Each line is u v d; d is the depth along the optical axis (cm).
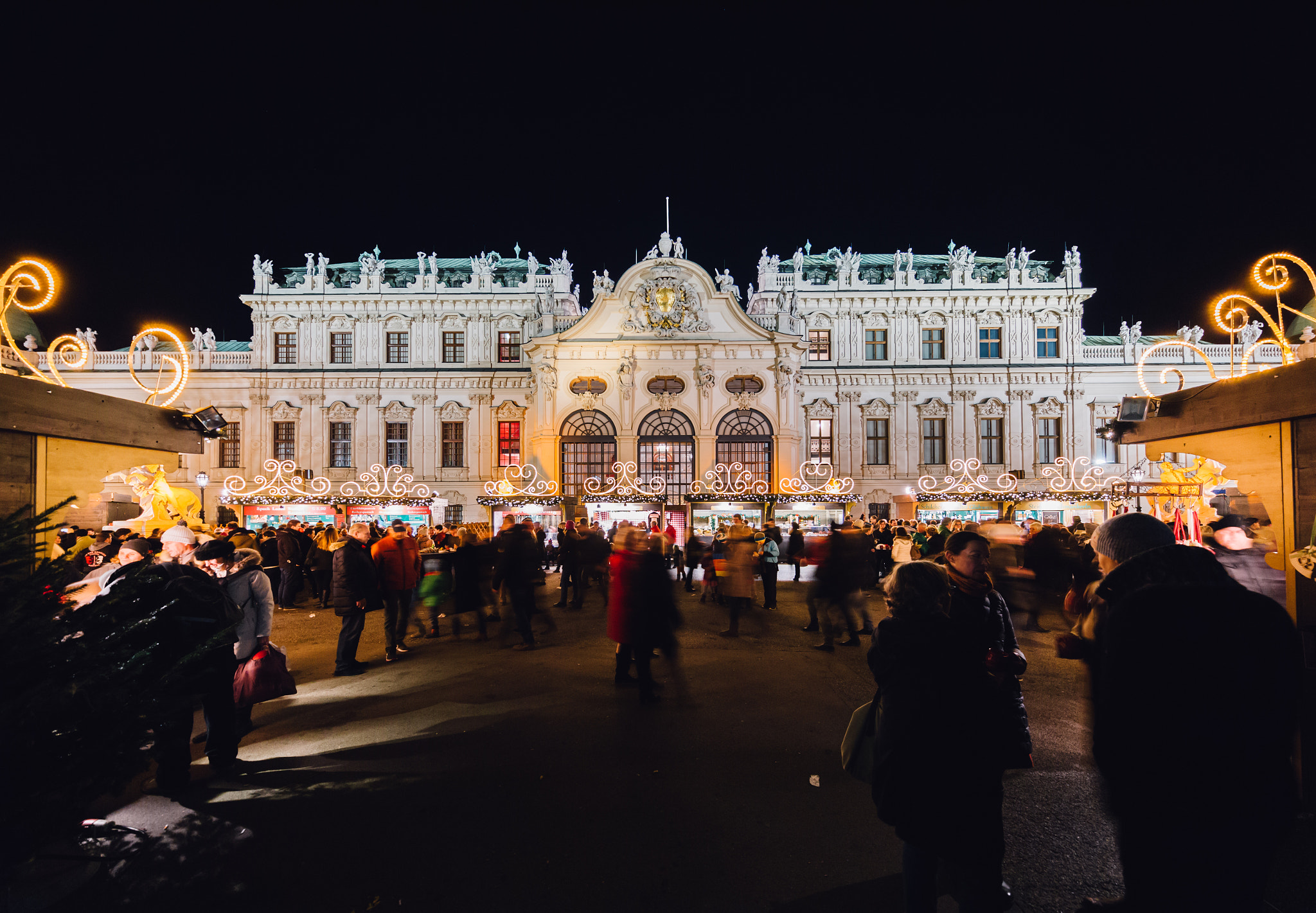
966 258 4312
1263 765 260
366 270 4359
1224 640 265
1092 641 407
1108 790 285
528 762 669
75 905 439
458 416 4291
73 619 422
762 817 552
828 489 3894
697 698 893
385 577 1153
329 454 4253
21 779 392
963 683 351
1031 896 442
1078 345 4212
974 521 3491
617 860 486
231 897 446
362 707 876
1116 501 3366
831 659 1127
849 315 4325
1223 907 259
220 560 735
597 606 1775
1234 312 1327
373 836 524
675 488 3941
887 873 468
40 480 763
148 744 563
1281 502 607
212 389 4231
